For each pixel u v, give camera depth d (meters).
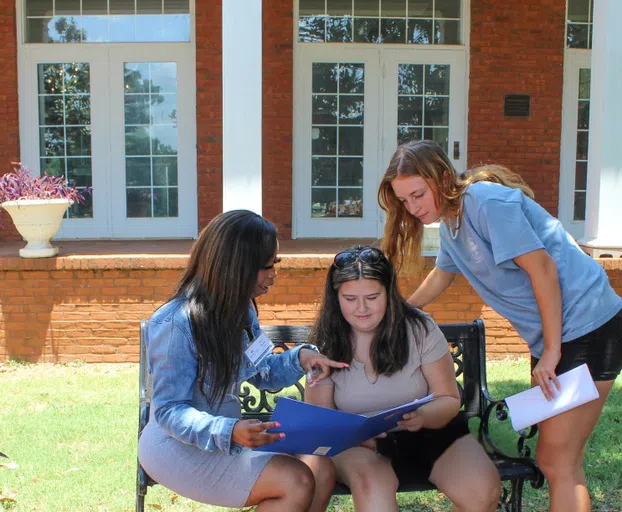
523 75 8.68
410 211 2.63
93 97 8.62
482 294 2.73
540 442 2.57
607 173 5.91
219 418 2.21
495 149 8.74
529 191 2.63
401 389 2.63
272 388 2.71
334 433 2.28
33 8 8.54
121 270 5.80
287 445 2.32
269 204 8.64
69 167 8.71
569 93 8.90
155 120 8.68
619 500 3.38
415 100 8.73
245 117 5.77
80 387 5.25
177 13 8.55
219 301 2.29
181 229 8.79
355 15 8.61
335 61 8.62
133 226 8.77
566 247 2.57
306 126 8.67
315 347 2.67
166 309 2.31
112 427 4.34
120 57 8.59
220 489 2.29
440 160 2.52
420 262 2.88
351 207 8.82
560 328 2.47
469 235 2.56
